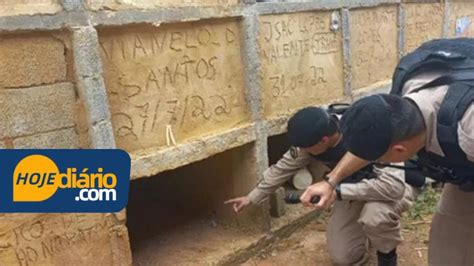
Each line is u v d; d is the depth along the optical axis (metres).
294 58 3.12
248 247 2.87
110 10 2.07
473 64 1.51
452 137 1.40
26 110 1.91
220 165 3.06
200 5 2.47
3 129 1.87
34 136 1.95
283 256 2.91
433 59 1.60
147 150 2.34
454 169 1.55
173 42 2.40
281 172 2.60
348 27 3.52
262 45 2.88
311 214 3.29
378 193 2.40
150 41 2.30
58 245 2.08
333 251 2.65
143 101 2.30
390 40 4.16
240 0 2.68
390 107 1.41
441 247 2.15
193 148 2.50
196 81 2.54
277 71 3.01
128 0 2.16
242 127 2.77
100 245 2.19
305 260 2.86
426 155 1.57
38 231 2.02
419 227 3.16
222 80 2.67
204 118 2.60
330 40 3.40
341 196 2.39
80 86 2.02
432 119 1.45
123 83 2.22
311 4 3.16
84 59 2.00
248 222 3.02
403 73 1.68
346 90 3.59
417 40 4.57
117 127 2.22
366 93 3.81
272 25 2.93
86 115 2.05
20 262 1.99
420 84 1.60
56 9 1.91
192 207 3.31
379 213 2.40
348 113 1.49
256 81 2.80
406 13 4.31
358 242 2.61
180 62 2.45
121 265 2.27
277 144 3.63
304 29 3.17
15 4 1.82
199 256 2.75
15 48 1.85
